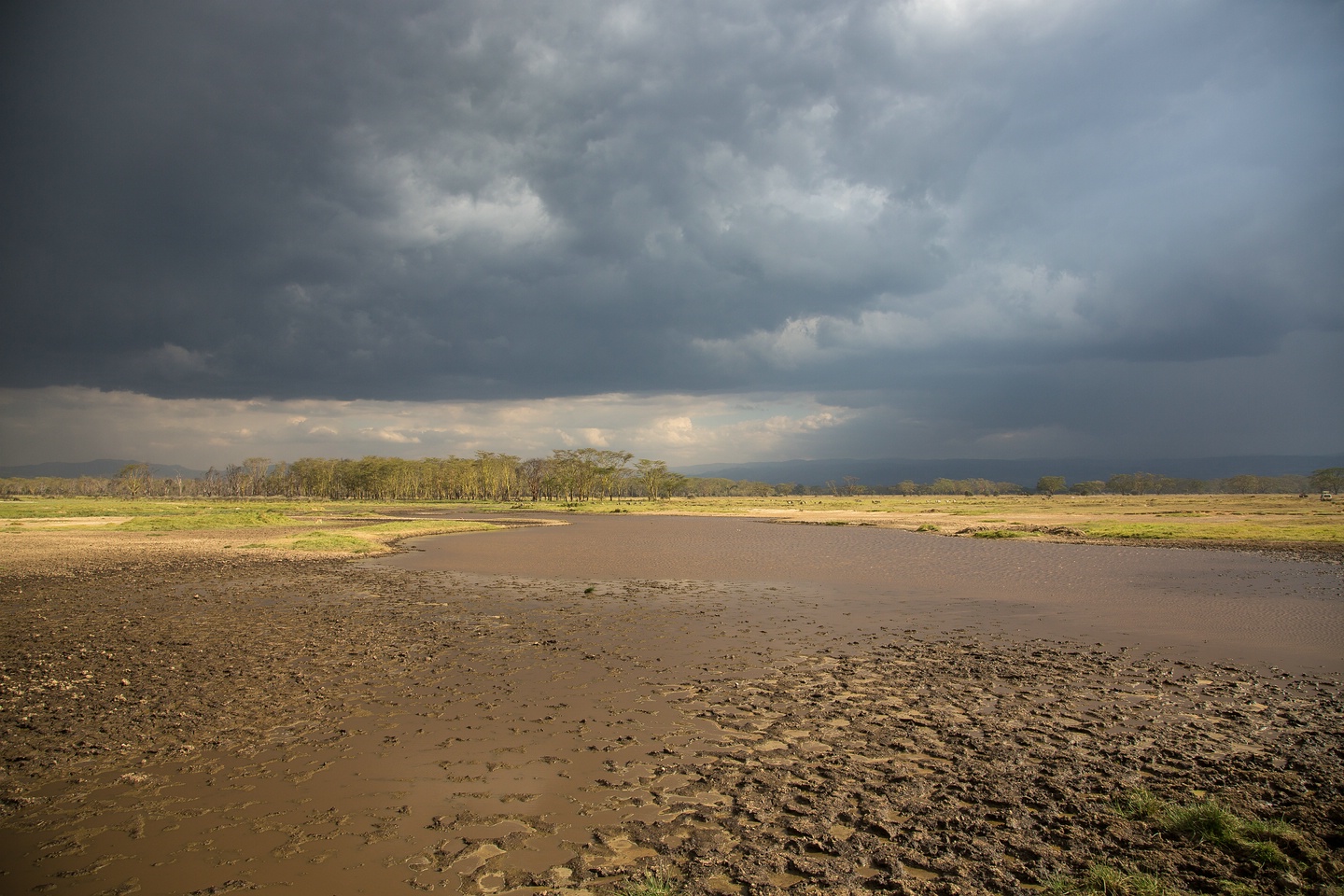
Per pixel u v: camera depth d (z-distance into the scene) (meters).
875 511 96.06
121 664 13.76
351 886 5.87
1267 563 31.53
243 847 6.56
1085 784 7.88
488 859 6.29
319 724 10.09
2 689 11.94
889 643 15.84
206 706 10.99
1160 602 21.39
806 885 5.79
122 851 6.50
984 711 10.73
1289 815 6.96
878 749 9.05
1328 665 13.71
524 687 12.11
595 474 154.00
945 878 5.89
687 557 37.22
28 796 7.71
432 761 8.70
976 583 26.20
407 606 21.11
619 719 10.36
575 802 7.49
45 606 20.77
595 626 17.84
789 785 7.91
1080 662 14.01
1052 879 5.83
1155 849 6.34
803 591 24.47
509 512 109.50
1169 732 9.73
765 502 159.12
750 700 11.34
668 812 7.24
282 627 17.59
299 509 109.62
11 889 5.85
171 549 38.84
